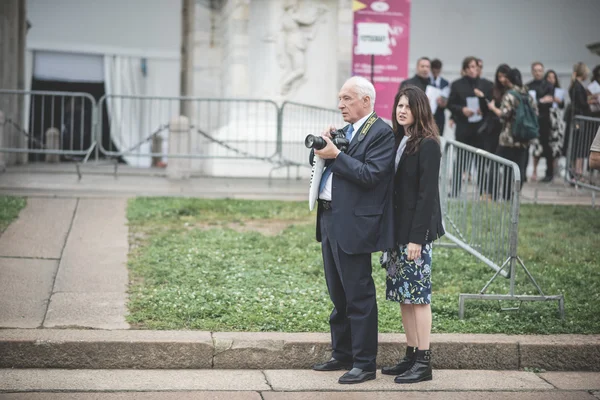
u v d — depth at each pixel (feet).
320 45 56.39
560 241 35.42
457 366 22.47
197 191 45.29
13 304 24.50
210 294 25.77
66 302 24.90
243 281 27.71
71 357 21.27
